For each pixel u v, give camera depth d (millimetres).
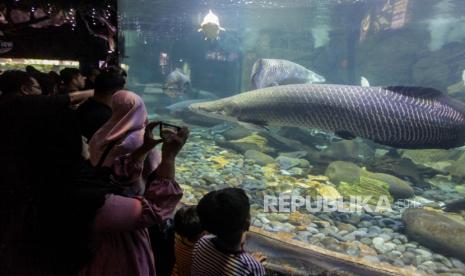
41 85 2631
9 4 2883
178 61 28547
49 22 3025
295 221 4395
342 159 7234
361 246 3832
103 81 2160
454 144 5055
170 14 21062
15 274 1471
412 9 15680
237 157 7547
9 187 1426
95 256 1703
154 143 1638
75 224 1472
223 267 1888
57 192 1444
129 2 15469
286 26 23562
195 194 5203
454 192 5879
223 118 6875
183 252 2375
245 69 19000
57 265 1487
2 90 2311
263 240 3537
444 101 4988
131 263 1788
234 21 23719
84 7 3121
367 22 16484
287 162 7098
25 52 2984
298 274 2881
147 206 1589
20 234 1451
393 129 5211
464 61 13461
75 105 2328
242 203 1898
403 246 3900
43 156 1424
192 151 8055
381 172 6641
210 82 25047
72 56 3162
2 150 1412
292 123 6184
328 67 18844
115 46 3303
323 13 17891
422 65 14164
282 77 9188
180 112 12406
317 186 5703
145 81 30453
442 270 3441
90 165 1688
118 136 1699
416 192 5859
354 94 5418
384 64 15305
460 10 16281
